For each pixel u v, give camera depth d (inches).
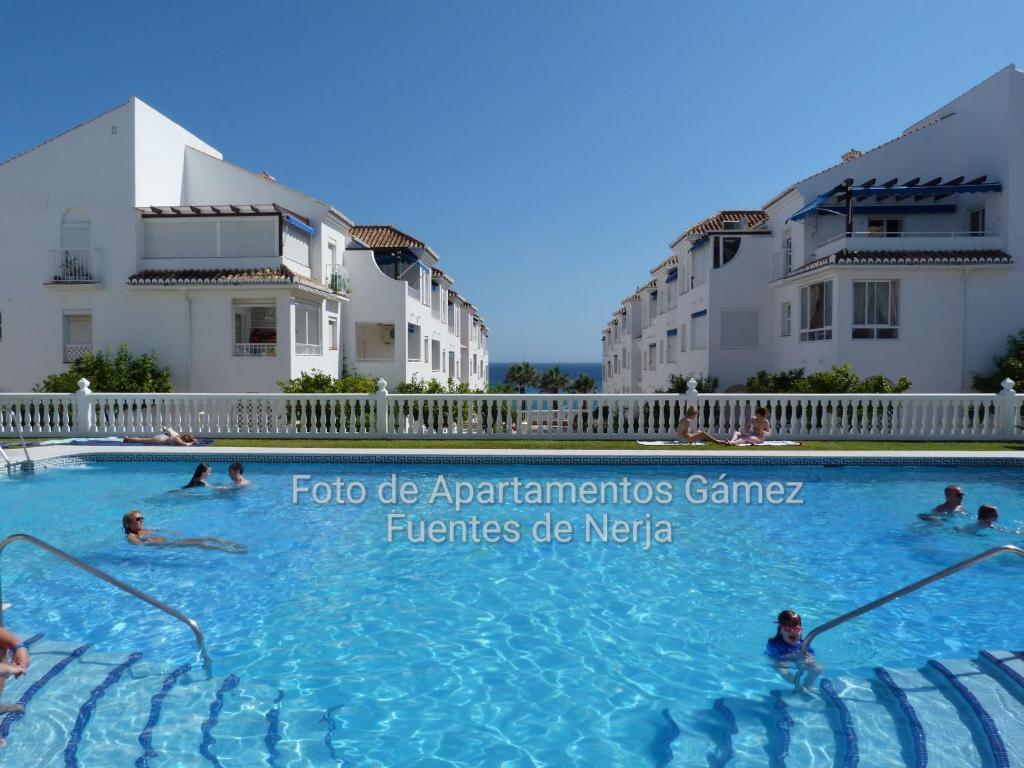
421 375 1284.4
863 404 668.7
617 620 283.0
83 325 993.5
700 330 1187.9
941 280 906.1
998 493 502.3
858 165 1010.1
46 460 561.0
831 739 192.2
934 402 664.4
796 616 245.0
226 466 586.2
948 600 301.6
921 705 207.0
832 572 341.1
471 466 580.7
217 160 1077.8
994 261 879.1
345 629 272.1
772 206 1114.1
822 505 471.5
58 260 968.3
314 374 927.7
